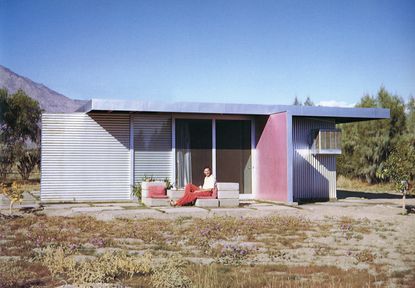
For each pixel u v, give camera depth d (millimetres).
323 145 16812
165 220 11578
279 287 5898
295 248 8453
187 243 8781
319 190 17344
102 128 16531
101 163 16469
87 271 6430
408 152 13453
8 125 31000
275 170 16109
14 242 8727
